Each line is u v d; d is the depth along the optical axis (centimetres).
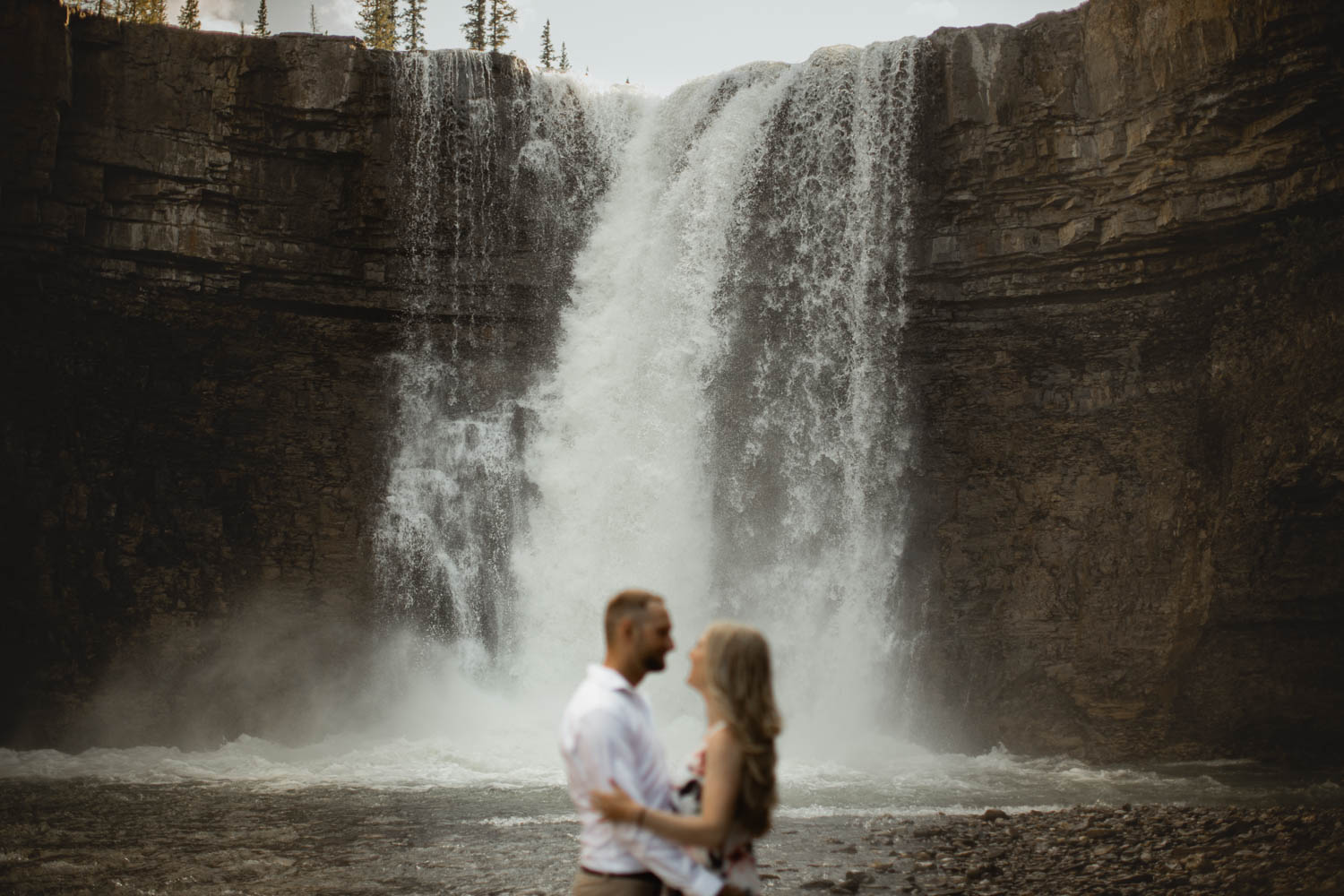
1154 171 2622
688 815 445
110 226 2794
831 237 3023
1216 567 2448
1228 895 906
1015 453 2872
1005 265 2867
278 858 1151
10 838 1286
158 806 1576
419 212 3034
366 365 3089
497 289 3120
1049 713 2586
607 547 2988
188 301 2923
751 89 3109
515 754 2288
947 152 2867
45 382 2706
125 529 2728
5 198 2612
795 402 3020
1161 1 2542
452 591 3016
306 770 2089
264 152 2920
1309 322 2447
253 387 2970
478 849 1212
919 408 2978
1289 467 2345
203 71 2852
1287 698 2409
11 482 2589
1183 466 2581
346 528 2959
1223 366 2605
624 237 3156
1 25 2595
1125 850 1126
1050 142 2739
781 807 1620
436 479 3070
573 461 3047
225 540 2839
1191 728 2481
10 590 2552
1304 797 1762
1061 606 2656
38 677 2542
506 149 3103
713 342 3064
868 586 2923
